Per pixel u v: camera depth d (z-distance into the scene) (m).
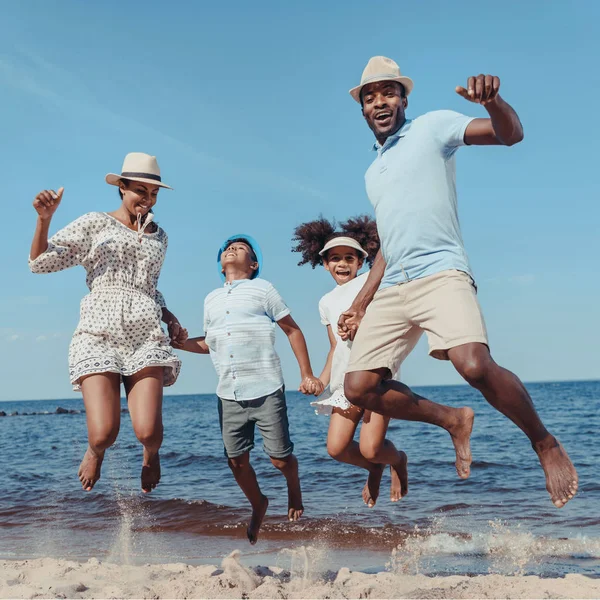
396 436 19.20
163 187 4.55
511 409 3.50
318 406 5.19
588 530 6.92
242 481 4.84
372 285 4.41
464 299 3.60
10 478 12.41
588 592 3.90
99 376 4.15
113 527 7.96
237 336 4.70
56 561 5.11
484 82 3.16
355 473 11.59
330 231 5.79
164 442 20.14
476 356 3.46
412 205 3.79
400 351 4.00
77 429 31.48
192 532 7.66
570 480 3.50
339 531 7.34
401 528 7.39
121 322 4.27
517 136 3.40
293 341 4.94
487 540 6.70
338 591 4.07
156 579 4.53
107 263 4.35
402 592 4.04
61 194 4.02
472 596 3.84
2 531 7.80
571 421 24.88
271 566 5.34
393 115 4.01
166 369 4.40
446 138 3.74
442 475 11.10
